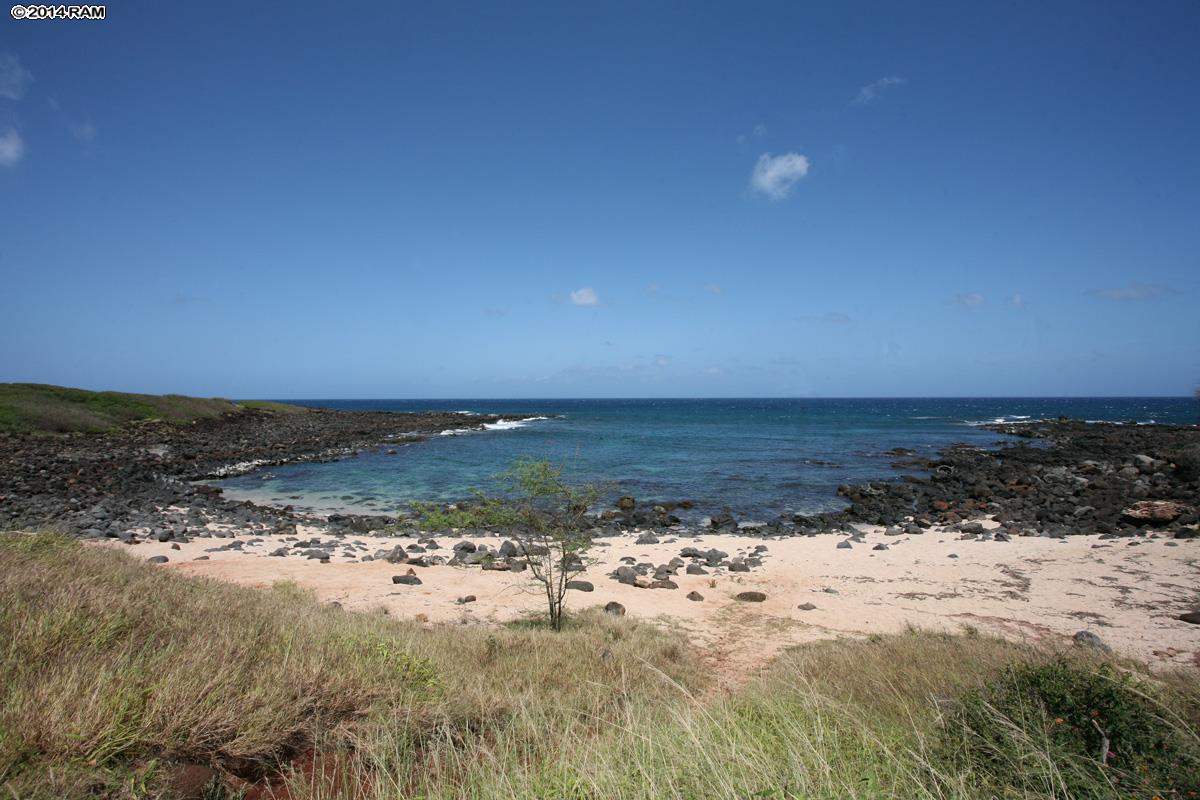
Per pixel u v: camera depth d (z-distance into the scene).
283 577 14.03
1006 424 81.75
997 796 3.76
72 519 20.27
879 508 26.64
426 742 5.19
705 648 10.61
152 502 24.84
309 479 33.06
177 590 8.02
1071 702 4.69
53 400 53.62
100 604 6.26
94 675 4.70
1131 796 3.59
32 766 3.61
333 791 4.30
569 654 8.73
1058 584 14.30
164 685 4.66
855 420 97.44
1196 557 15.87
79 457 35.53
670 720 5.52
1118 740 4.24
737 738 4.58
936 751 4.56
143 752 4.06
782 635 11.34
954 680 6.61
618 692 7.31
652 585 14.88
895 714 5.98
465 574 15.37
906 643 9.32
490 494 27.12
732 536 21.81
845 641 10.31
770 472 37.19
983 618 12.12
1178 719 4.44
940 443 55.88
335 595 12.77
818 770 3.86
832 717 5.41
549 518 11.48
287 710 5.04
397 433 63.00
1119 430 62.50
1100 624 11.55
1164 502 21.33
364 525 22.12
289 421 74.12
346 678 5.84
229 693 4.93
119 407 57.91
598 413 128.25
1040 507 25.11
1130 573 14.89
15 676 4.55
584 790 3.78
